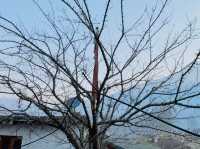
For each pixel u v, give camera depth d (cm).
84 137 765
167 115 717
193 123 948
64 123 748
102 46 682
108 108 726
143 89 709
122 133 921
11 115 733
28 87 697
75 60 800
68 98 753
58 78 721
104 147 855
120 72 697
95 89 702
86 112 714
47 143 1233
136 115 698
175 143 1209
